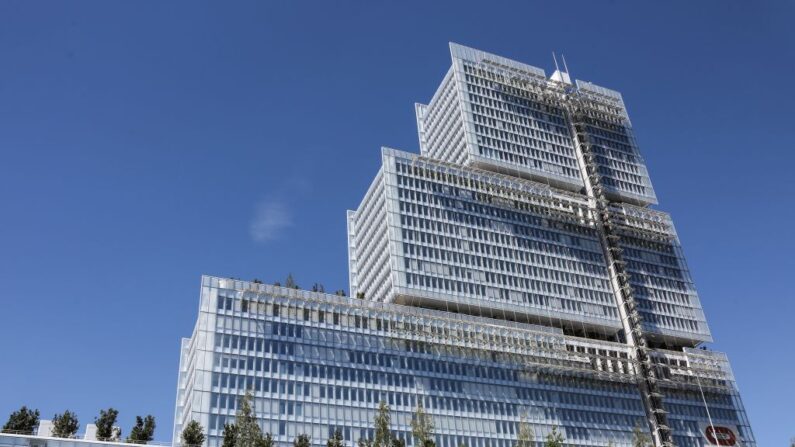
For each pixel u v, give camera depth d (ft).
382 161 535.60
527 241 550.77
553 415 465.06
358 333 433.07
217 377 377.30
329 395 400.26
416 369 436.76
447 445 416.87
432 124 654.53
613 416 488.85
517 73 654.12
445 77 648.38
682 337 573.33
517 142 610.24
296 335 413.18
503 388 458.09
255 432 269.23
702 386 539.70
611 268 574.15
